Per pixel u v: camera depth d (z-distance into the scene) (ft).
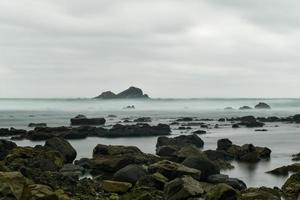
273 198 72.23
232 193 72.49
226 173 110.93
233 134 233.55
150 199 72.59
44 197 61.77
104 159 111.14
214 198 72.02
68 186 80.64
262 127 296.51
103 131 234.58
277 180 100.53
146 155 126.21
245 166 123.85
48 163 103.14
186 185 75.72
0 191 62.03
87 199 73.67
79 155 143.43
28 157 111.34
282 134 234.17
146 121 356.59
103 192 80.48
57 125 308.19
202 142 172.86
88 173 105.91
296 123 345.51
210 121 358.64
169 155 127.95
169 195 75.05
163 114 540.52
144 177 85.51
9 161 108.27
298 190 81.46
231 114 548.31
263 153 142.10
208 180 93.15
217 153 137.39
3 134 224.53
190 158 97.30
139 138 219.00
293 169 111.45
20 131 228.63
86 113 572.92
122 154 123.85
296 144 181.37
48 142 125.08
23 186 65.51
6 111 654.94
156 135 233.96
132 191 80.53
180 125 306.14
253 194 72.74
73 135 216.95
